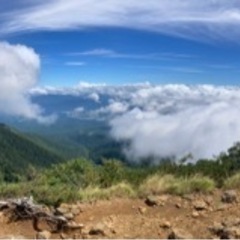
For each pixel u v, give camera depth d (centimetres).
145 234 1005
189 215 1095
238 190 1241
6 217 1078
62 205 1165
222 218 1062
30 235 1021
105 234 1009
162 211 1134
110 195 1242
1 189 1250
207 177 1321
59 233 1027
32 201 1139
